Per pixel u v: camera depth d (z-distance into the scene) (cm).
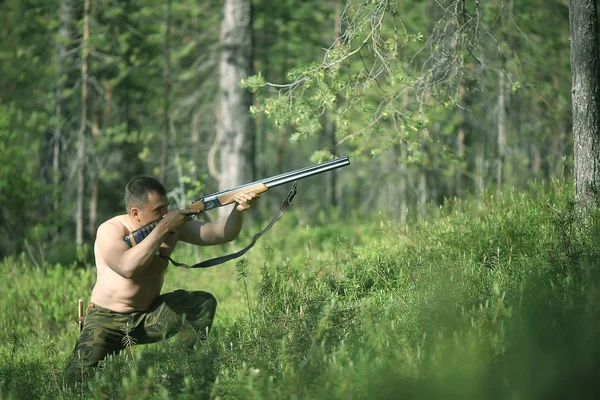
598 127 682
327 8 2347
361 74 786
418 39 764
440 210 813
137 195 575
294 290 589
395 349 423
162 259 590
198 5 2300
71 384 547
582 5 686
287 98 790
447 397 365
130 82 2134
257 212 1933
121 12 2006
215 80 2255
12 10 2111
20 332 872
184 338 557
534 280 519
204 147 2355
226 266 1224
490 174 1664
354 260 709
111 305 589
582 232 611
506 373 373
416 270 615
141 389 445
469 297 505
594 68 684
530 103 1661
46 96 2130
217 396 411
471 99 1426
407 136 859
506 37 1252
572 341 398
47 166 2123
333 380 397
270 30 2412
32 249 1592
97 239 593
